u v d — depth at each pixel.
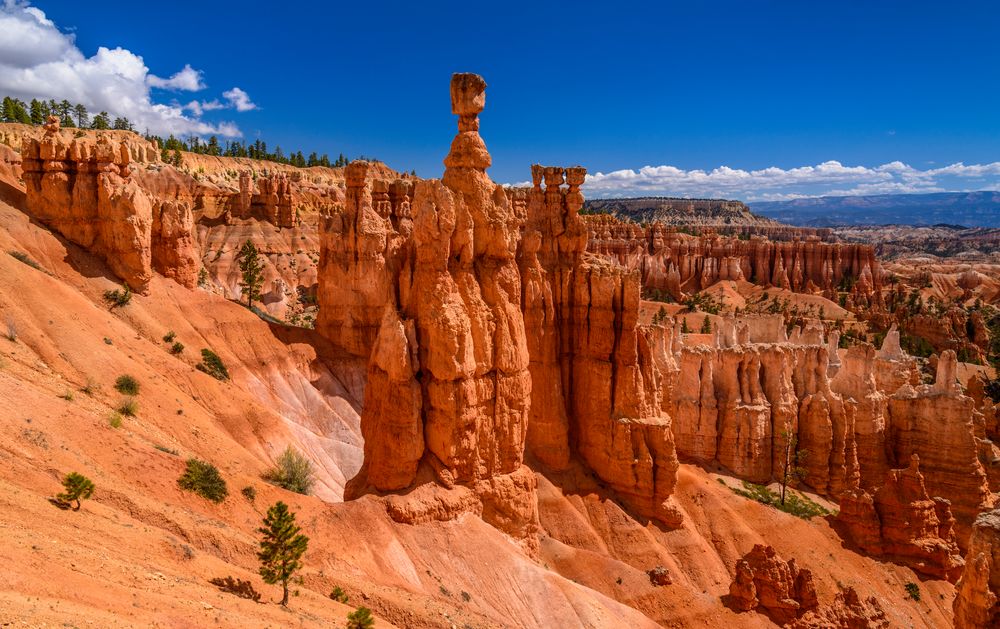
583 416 53.44
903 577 50.97
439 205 40.62
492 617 35.91
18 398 32.88
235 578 28.00
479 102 44.22
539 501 49.53
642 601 43.34
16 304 50.56
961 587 28.62
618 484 51.72
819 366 65.44
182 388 60.81
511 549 40.66
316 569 32.88
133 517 29.23
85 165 70.06
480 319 42.25
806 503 59.03
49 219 68.56
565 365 53.62
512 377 44.12
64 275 64.94
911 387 66.62
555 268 53.69
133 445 35.34
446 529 39.41
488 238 44.12
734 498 55.53
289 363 80.19
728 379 63.53
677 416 63.88
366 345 88.00
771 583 42.78
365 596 32.28
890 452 65.38
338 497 61.97
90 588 20.44
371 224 88.19
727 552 50.72
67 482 26.72
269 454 62.03
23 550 20.77
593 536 48.41
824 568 49.88
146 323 67.56
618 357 52.25
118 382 50.59
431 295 40.69
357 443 76.75
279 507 27.64
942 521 53.78
